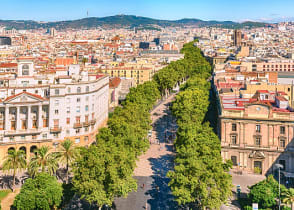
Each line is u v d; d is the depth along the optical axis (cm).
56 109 16750
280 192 11831
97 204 11838
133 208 12344
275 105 17025
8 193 13288
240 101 18138
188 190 10900
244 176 15038
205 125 15212
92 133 18488
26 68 17262
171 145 19250
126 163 11688
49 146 16700
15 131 15900
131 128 15288
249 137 15488
